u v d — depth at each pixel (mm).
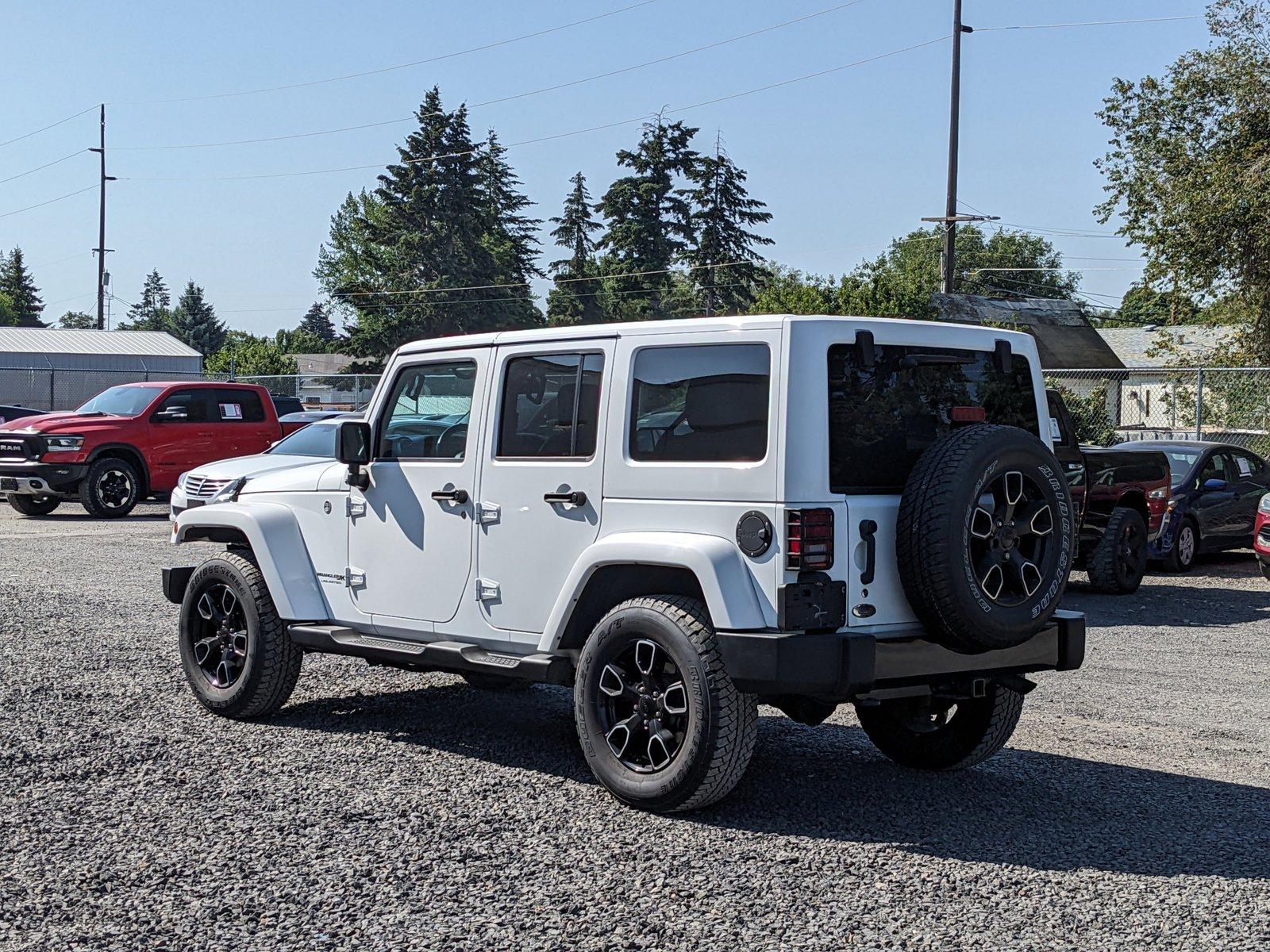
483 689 8125
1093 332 57250
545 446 6000
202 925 4168
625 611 5484
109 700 7512
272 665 7012
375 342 75438
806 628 5109
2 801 5492
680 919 4273
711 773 5215
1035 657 5754
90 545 16109
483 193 79750
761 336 5277
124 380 56625
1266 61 31500
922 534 5160
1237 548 18859
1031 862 4934
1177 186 31375
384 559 6688
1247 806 5809
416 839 5051
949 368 5754
